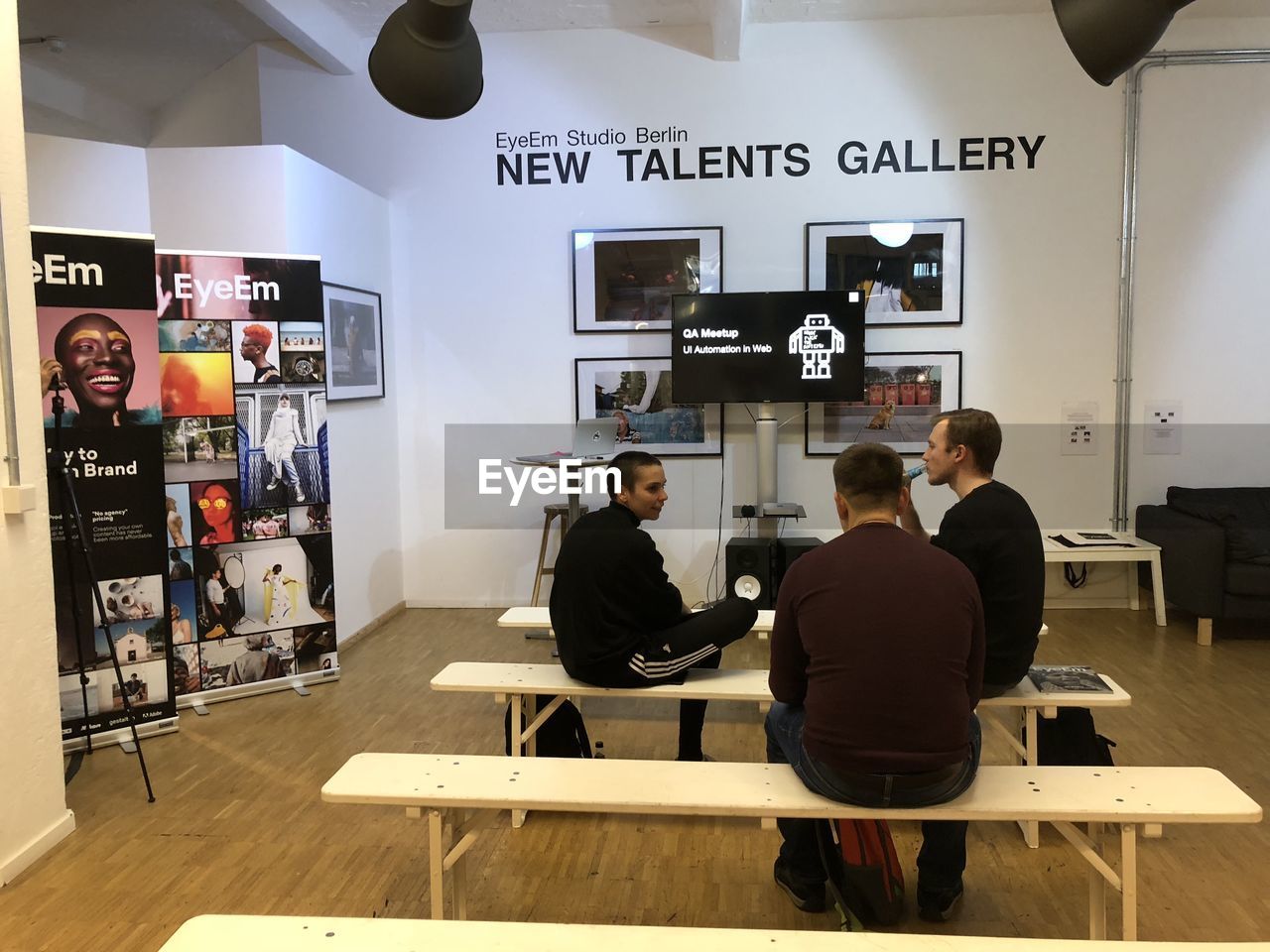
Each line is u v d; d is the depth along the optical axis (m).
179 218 4.31
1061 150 5.09
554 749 3.07
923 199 5.17
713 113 5.22
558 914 2.33
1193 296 5.13
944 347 5.23
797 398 5.04
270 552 4.04
